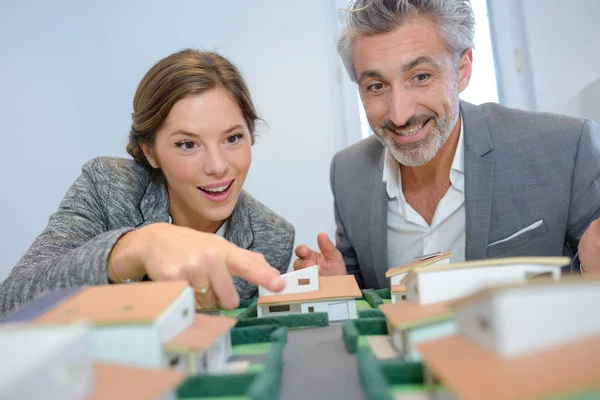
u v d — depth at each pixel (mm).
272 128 2381
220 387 521
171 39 2428
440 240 1276
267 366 529
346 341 679
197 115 1055
